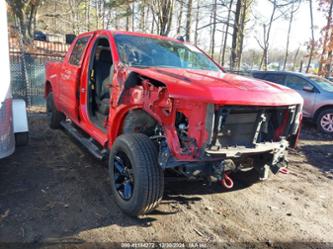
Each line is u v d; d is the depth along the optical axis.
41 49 14.61
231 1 15.25
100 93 4.54
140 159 3.05
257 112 3.11
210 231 3.12
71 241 2.82
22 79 9.43
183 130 2.88
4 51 3.73
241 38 15.81
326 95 8.60
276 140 3.48
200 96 2.71
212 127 2.73
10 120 4.01
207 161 2.89
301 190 4.35
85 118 4.59
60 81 5.59
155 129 3.35
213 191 4.04
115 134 3.71
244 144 3.13
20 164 4.62
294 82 9.35
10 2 18.56
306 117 8.95
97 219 3.20
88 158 5.00
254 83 3.36
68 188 3.89
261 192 4.16
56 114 6.35
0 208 3.32
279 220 3.44
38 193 3.71
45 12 26.58
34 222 3.09
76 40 5.39
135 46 4.18
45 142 5.77
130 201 3.16
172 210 3.48
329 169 5.45
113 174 3.51
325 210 3.79
